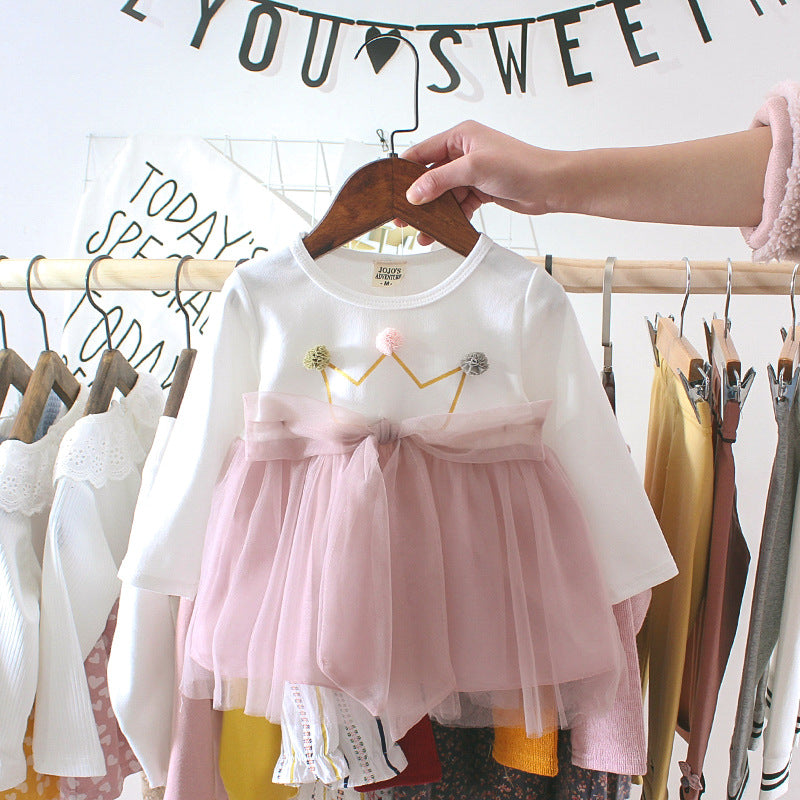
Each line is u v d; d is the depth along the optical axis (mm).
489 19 1452
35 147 1482
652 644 945
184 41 1472
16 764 820
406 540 771
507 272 775
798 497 825
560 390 789
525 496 783
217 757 877
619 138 1461
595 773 838
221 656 755
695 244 1473
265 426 782
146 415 989
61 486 850
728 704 1515
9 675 813
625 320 1497
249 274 785
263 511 792
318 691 749
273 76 1470
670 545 903
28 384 903
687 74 1445
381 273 809
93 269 932
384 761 762
